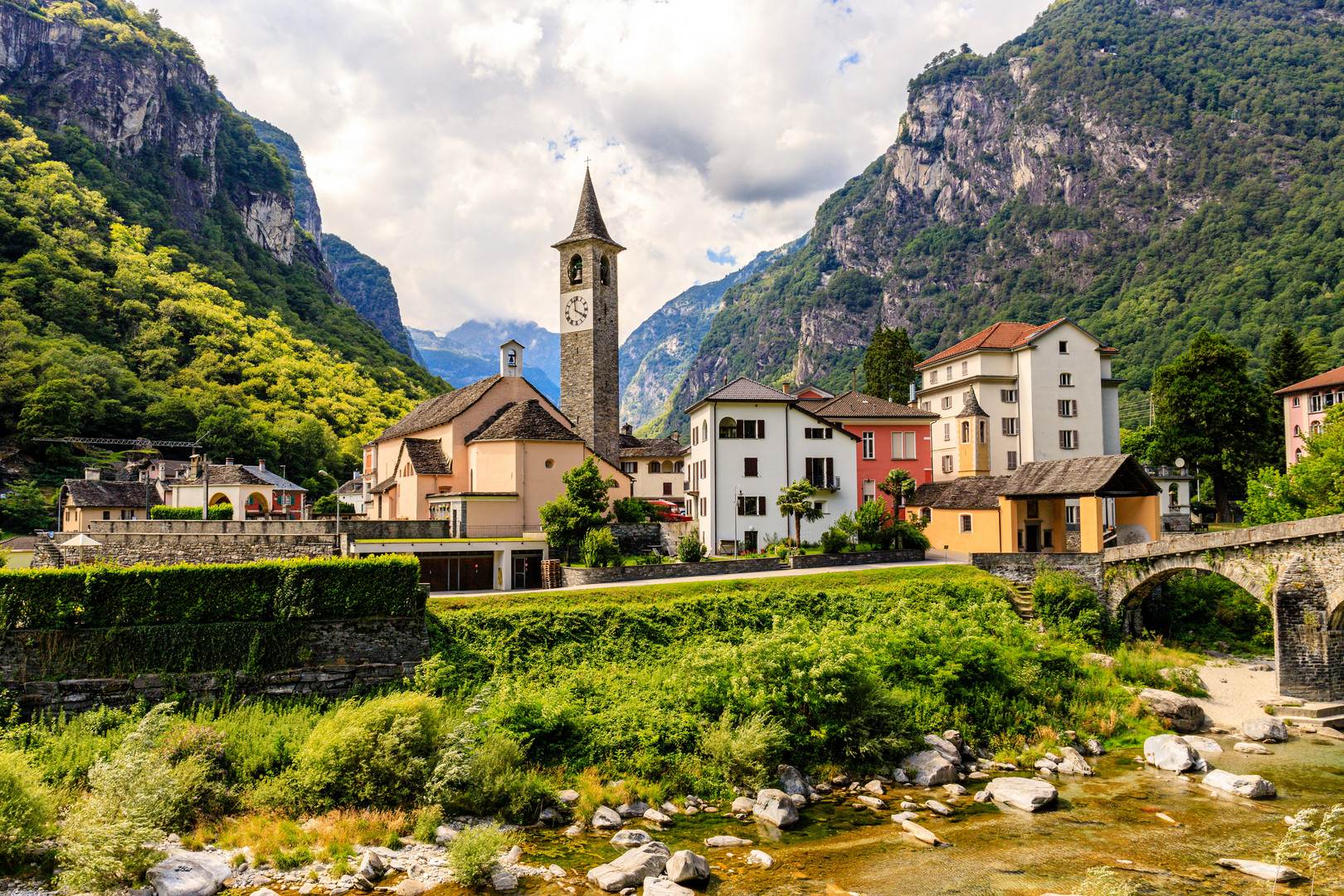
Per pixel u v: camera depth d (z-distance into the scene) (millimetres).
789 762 29141
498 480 55938
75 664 28984
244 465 108812
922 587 46062
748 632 38156
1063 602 46562
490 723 27781
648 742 28547
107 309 147125
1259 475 63062
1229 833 23938
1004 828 24500
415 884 20438
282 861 21391
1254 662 44000
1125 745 33188
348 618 32594
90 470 95125
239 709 29453
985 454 70062
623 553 55406
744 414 58438
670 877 20719
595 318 72438
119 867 19531
